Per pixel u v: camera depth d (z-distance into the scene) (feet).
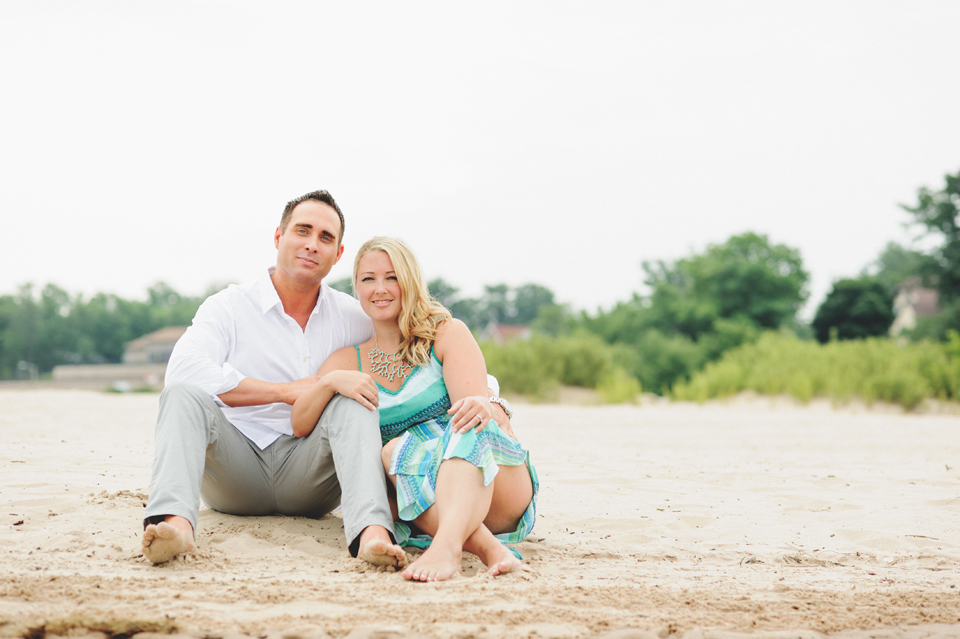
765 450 23.30
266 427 10.43
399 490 8.96
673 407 53.88
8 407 32.83
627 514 12.43
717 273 141.79
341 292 11.41
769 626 6.65
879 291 149.89
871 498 14.51
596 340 71.92
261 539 9.59
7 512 10.31
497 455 9.17
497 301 369.30
